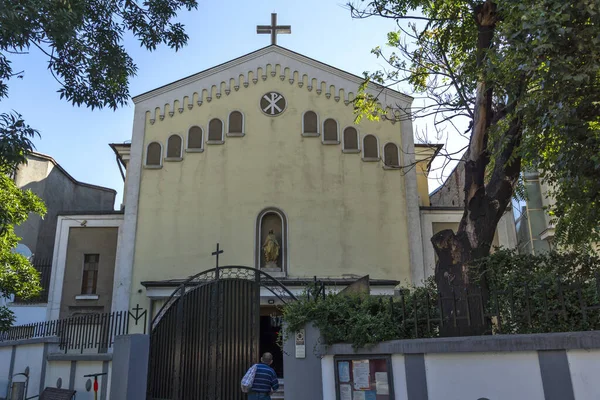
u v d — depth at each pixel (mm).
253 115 20703
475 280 7691
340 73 21125
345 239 19297
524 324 6699
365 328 7828
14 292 15062
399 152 20359
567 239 9273
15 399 14258
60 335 13953
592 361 5598
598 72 7047
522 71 7738
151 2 10234
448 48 11562
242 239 19266
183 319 11289
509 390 6172
